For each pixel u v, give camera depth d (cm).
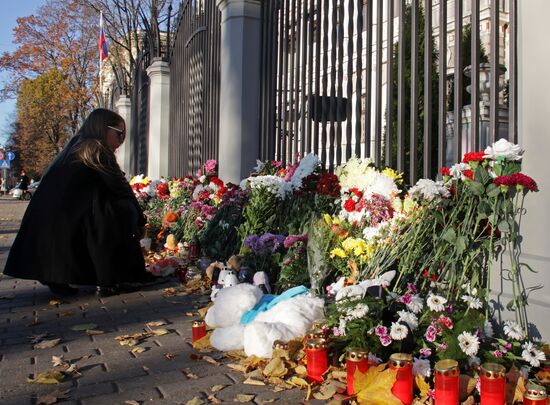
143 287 493
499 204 282
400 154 392
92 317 389
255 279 388
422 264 315
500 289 286
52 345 320
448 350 246
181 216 725
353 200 375
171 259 548
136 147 1354
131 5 1636
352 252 342
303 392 248
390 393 222
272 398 240
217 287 402
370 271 326
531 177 273
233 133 637
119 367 283
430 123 365
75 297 455
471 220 291
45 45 3447
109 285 445
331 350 268
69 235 432
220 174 660
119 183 449
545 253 264
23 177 3869
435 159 578
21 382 262
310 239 358
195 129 870
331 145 482
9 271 436
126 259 454
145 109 1223
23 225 443
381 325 255
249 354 287
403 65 393
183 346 318
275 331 285
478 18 333
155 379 266
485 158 290
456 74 346
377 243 333
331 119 481
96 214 439
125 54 2544
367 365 240
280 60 587
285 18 575
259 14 641
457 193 302
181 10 978
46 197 439
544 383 240
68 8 3303
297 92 547
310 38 524
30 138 4619
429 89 366
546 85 269
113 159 456
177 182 816
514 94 306
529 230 272
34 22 3391
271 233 461
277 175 540
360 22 442
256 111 639
